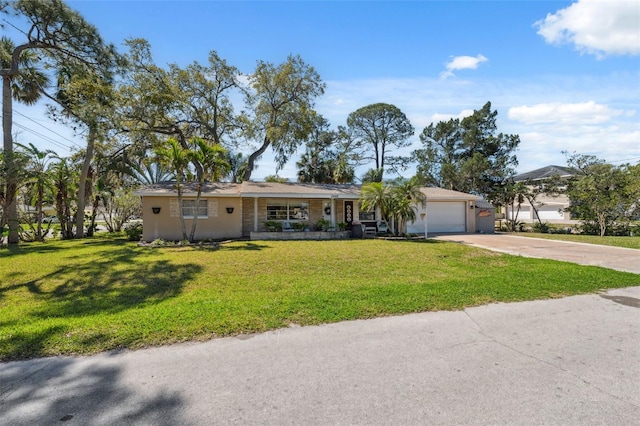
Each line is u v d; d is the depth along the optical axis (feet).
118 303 20.01
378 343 12.93
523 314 16.58
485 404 8.74
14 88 58.39
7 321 16.65
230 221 55.98
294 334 13.89
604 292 20.93
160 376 10.37
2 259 34.45
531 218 99.04
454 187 100.22
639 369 10.74
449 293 20.25
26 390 9.60
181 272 28.12
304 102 79.87
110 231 77.00
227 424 7.92
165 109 68.03
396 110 113.70
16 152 44.57
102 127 57.31
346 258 34.58
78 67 55.31
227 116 80.18
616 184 64.34
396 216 55.01
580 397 9.07
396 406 8.66
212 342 13.08
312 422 7.98
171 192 52.21
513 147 102.22
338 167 98.63
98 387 9.73
